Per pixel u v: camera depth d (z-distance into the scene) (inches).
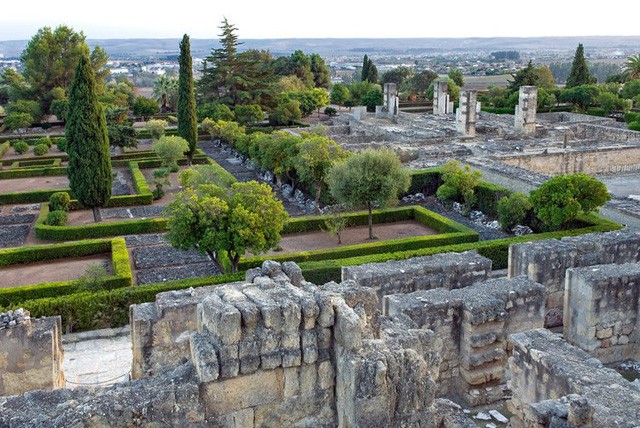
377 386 511.2
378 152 1814.7
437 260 1250.0
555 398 764.6
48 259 1653.5
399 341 610.9
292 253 1558.8
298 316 520.4
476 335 916.6
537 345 821.2
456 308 930.7
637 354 1053.2
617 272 1044.5
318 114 4638.3
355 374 508.4
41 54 4365.2
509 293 968.3
